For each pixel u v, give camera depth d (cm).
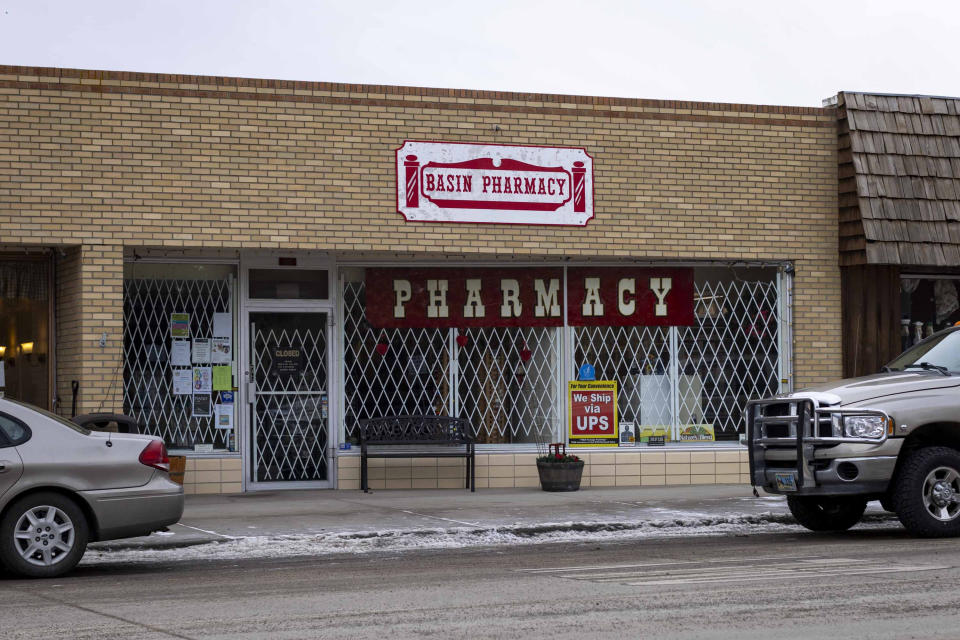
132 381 1605
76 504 1000
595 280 1720
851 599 772
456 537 1240
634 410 1725
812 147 1745
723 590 821
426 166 1609
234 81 1552
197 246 1534
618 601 785
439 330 1694
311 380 1667
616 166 1673
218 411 1631
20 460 980
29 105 1481
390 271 1683
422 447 1648
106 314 1500
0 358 1561
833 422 1138
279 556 1143
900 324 1777
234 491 1617
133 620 754
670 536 1267
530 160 1644
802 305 1736
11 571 975
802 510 1284
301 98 1572
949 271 1819
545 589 849
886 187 1706
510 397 1700
